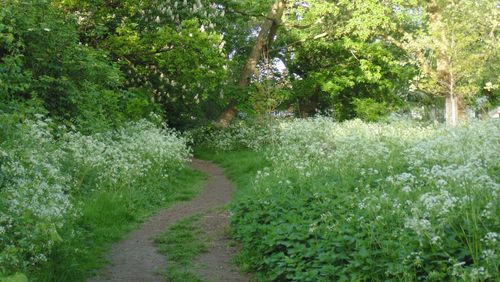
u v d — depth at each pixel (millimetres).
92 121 12117
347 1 23141
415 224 4441
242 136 21125
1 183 5215
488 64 18219
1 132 6008
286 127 18516
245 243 7148
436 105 30516
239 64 28750
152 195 10734
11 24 11000
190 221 9125
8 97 9820
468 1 18031
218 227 8672
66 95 12039
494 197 4883
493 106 19844
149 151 12047
